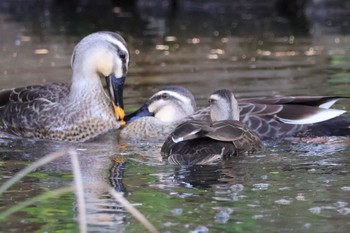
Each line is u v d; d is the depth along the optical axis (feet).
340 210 31.83
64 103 49.93
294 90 57.36
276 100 48.14
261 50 77.15
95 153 43.80
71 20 98.73
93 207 32.91
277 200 33.27
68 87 52.13
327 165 38.99
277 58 72.28
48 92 51.47
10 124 51.13
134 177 37.63
